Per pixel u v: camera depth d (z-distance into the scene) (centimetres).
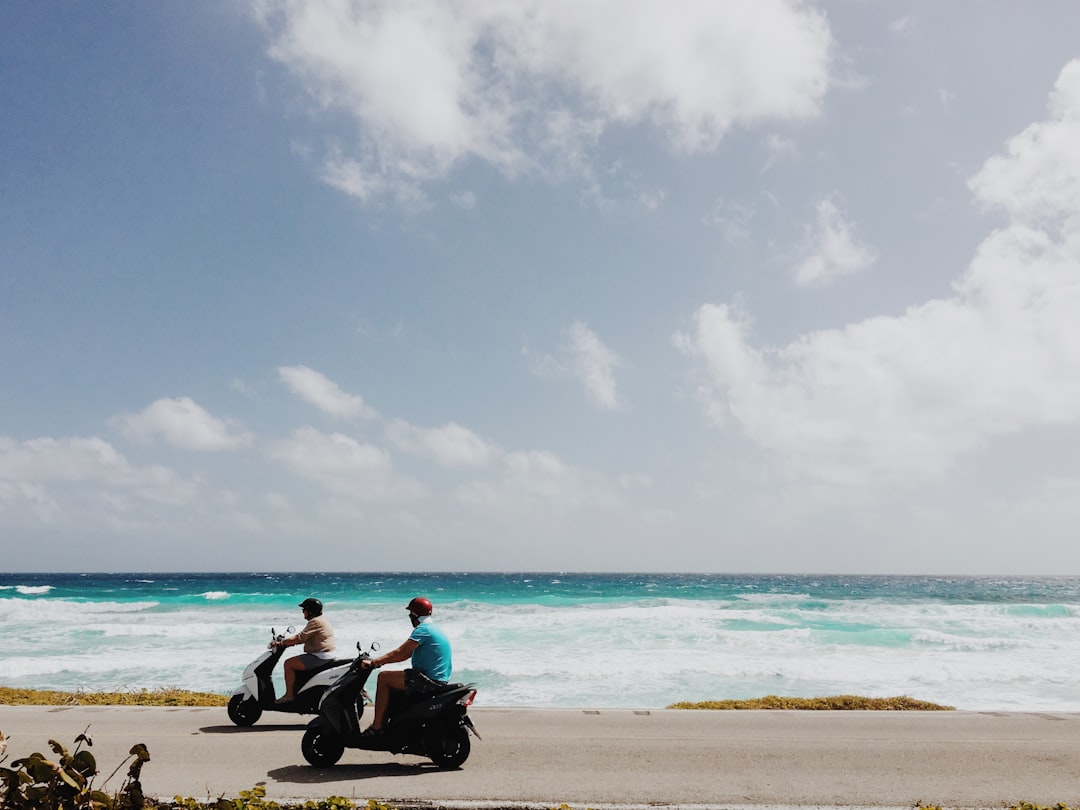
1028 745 889
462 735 771
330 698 767
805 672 1962
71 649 2469
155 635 2889
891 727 1000
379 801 644
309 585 9106
